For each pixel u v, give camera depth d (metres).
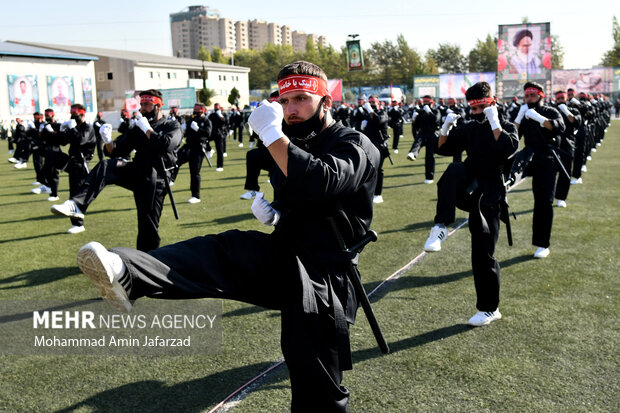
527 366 3.37
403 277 5.19
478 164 4.11
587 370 3.30
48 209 9.77
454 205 3.90
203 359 3.59
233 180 12.78
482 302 4.02
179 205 9.59
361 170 2.07
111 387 3.24
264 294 2.20
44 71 41.47
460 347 3.66
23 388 3.25
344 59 87.06
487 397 3.01
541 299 4.52
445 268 5.45
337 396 2.11
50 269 5.79
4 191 12.40
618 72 48.59
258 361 3.55
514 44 40.09
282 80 2.18
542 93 5.53
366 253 6.04
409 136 26.98
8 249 6.75
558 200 8.39
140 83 59.12
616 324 3.98
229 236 2.18
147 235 5.40
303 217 2.18
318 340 2.06
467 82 43.28
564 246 6.12
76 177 8.30
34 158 12.12
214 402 3.04
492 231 4.03
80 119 8.20
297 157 1.90
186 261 1.98
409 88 65.62
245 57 101.19
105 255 1.74
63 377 3.38
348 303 2.25
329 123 2.24
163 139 5.15
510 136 4.04
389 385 3.17
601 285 4.83
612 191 9.67
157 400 3.08
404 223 7.51
